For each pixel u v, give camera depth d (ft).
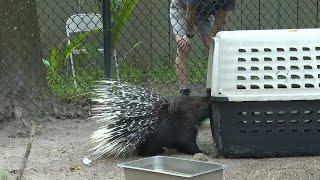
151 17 26.14
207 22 20.56
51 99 20.04
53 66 21.76
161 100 16.37
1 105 19.06
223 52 15.53
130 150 16.25
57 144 17.22
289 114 15.61
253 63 15.55
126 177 13.01
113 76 22.12
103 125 17.28
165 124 16.17
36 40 19.93
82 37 22.03
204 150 16.62
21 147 17.03
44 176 14.99
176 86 22.21
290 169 15.23
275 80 15.52
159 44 25.38
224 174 14.94
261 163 15.60
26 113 19.26
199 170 13.21
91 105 20.15
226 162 15.67
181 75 20.40
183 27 20.35
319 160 15.74
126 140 16.06
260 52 15.62
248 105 15.53
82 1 24.43
